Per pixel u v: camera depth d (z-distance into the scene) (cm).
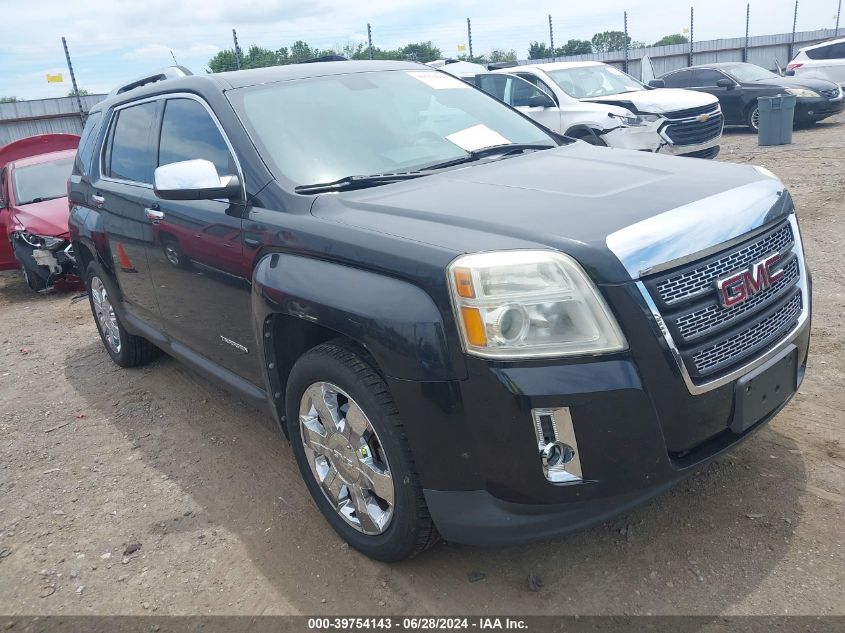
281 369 310
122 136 456
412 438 240
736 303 239
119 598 282
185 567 296
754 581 250
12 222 806
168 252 376
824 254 600
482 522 235
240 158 322
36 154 990
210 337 369
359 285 249
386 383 249
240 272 315
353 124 346
